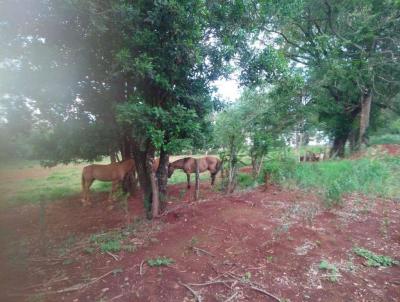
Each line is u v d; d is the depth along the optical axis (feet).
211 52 16.31
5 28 12.68
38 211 24.18
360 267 11.82
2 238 16.80
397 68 44.50
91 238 15.78
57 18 12.46
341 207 18.54
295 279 11.09
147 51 13.65
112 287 10.68
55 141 24.56
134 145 18.58
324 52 46.26
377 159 35.63
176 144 13.85
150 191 18.63
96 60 14.85
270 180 25.45
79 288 10.69
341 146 60.85
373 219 16.62
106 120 18.89
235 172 23.94
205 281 10.99
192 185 30.17
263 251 13.10
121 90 16.57
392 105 58.95
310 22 48.47
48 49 13.30
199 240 14.23
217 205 19.29
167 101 15.70
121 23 12.75
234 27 16.63
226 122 22.27
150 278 11.12
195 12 12.75
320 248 13.30
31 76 14.33
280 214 17.38
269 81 20.03
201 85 16.52
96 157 27.86
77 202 27.20
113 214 21.67
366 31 42.75
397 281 10.82
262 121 25.36
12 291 10.66
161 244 14.07
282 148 29.32
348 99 55.67
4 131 18.52
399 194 21.13
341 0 44.27
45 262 13.05
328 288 10.53
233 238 14.37
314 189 22.61
